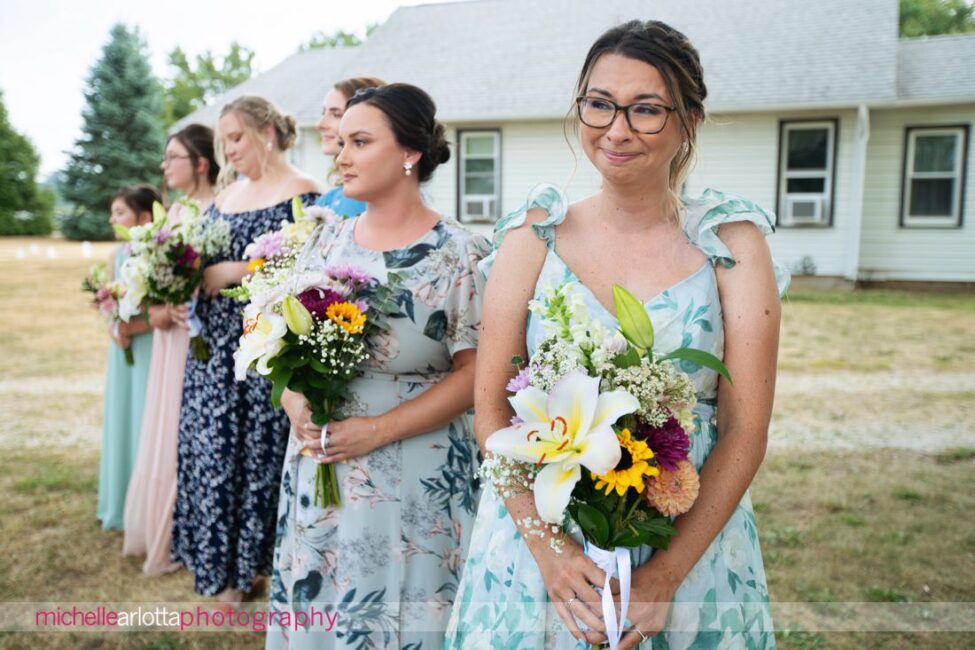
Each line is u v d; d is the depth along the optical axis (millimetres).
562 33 16109
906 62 14531
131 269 3064
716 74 14023
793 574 3420
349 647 2139
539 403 1388
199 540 3131
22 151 31938
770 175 13648
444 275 2166
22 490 4547
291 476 2260
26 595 3312
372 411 2172
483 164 14797
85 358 8523
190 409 3230
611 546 1409
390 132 2148
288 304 1953
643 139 1479
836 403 6359
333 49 20453
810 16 14961
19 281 15117
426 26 17188
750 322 1545
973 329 9422
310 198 3312
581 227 1655
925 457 5051
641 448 1320
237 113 3277
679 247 1596
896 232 13586
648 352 1395
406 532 2166
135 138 28188
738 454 1521
